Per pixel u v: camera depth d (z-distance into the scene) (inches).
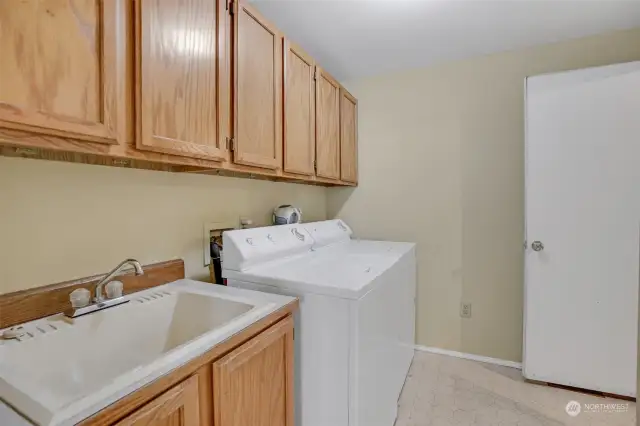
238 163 51.7
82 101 30.9
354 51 89.3
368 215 109.0
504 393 79.1
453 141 97.5
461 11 70.7
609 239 75.6
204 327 47.4
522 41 84.7
